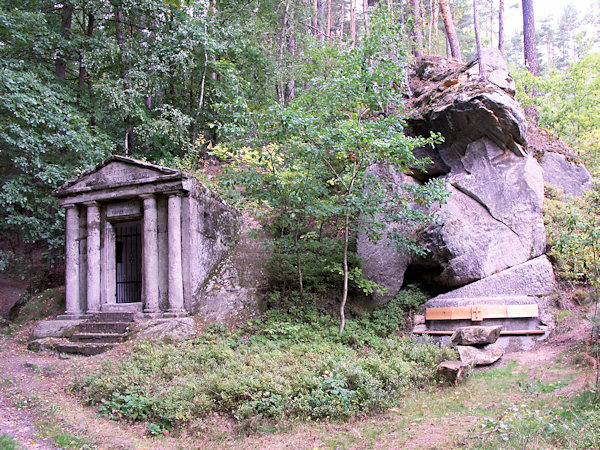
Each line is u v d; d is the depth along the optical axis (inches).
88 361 390.0
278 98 930.7
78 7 740.0
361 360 331.6
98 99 751.7
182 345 404.5
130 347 408.5
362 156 423.2
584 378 280.1
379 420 263.6
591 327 364.2
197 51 829.8
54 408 295.0
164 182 499.2
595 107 703.7
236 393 286.4
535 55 791.7
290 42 978.1
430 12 1067.9
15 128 542.9
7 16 604.7
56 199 582.6
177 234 490.3
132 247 594.2
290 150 430.9
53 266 715.4
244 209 651.5
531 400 256.4
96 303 516.1
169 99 897.5
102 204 538.3
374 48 444.8
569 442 182.1
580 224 323.9
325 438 240.4
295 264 505.4
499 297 430.9
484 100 466.3
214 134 935.7
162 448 244.4
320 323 442.9
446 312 435.2
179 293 481.1
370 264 494.6
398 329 454.3
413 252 488.4
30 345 458.3
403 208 460.8
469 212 478.6
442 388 314.3
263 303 484.1
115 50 729.0
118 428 269.9
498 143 484.4
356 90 434.0
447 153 523.8
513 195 467.8
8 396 320.5
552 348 373.4
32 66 647.8
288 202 437.7
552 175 542.0
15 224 604.4
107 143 673.0
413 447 212.2
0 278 687.7
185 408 277.0
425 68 693.9
